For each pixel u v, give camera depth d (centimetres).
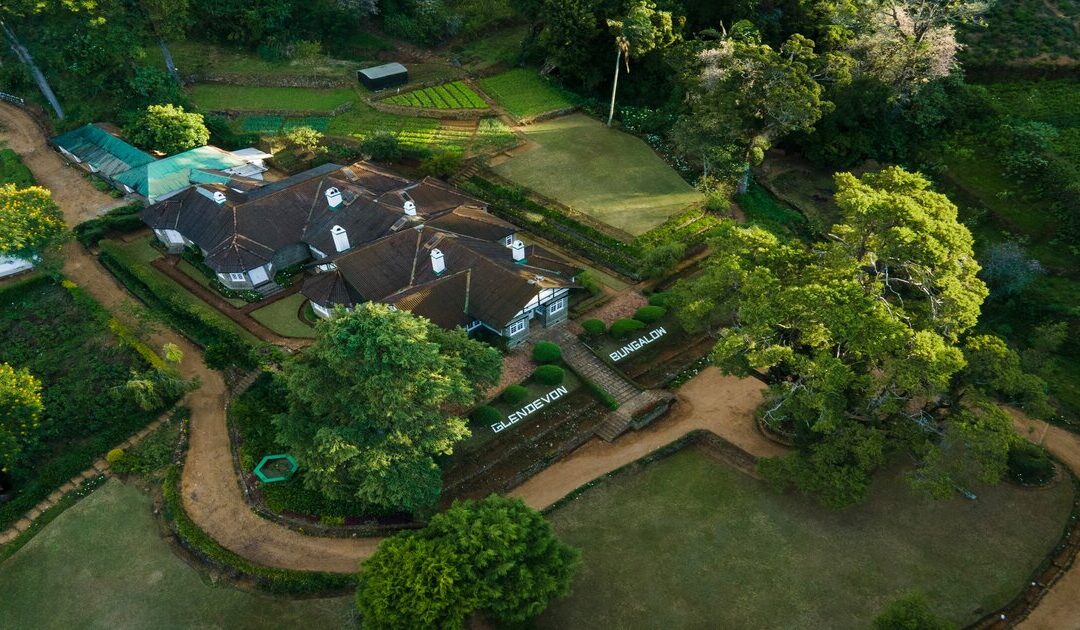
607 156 9319
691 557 4894
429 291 6366
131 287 7319
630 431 5844
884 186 5316
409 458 4775
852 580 4703
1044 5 10138
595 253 7669
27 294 7300
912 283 4919
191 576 4903
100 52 9181
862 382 4612
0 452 5288
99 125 9244
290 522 5197
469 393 5025
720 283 5284
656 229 7919
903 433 4869
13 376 5481
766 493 5300
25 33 9394
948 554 4831
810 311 4644
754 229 5575
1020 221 7781
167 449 5791
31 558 5062
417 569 4100
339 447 4572
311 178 8019
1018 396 5181
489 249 6956
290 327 6825
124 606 4741
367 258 6712
